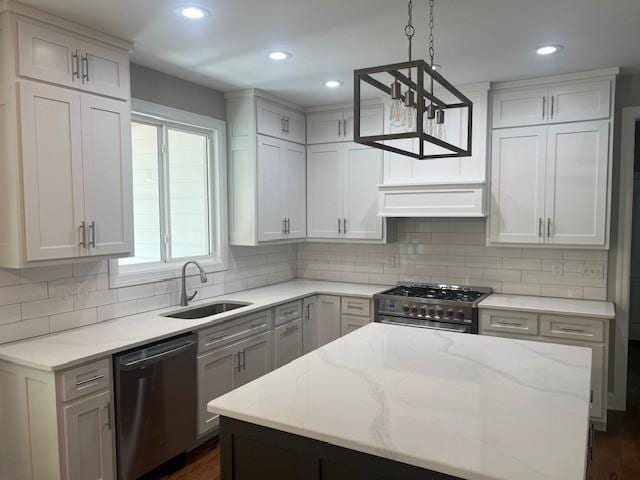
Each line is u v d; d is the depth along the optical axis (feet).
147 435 9.02
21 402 8.00
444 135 7.36
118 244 9.49
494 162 12.55
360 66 11.10
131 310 10.91
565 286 12.81
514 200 12.39
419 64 5.27
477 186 12.29
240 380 11.46
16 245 7.93
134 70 10.91
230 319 11.05
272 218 13.89
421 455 4.38
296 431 5.00
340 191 14.85
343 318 14.05
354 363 7.03
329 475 5.09
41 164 8.14
